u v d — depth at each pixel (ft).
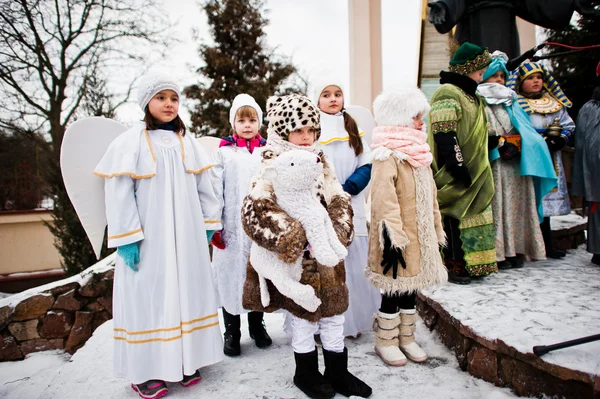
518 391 6.75
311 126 7.13
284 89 55.01
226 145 10.01
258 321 9.53
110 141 8.25
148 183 7.49
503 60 11.41
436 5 14.42
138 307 7.22
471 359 7.61
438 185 10.28
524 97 12.64
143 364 7.18
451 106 9.82
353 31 27.76
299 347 7.14
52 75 40.22
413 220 8.02
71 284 15.57
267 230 6.29
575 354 6.32
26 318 15.17
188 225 7.70
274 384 7.59
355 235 9.42
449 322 8.26
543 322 7.54
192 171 7.94
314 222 6.35
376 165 8.18
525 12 14.71
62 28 40.40
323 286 6.81
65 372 8.64
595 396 5.77
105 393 7.68
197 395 7.32
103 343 10.28
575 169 11.95
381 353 8.32
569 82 26.53
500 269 11.55
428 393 7.04
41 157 39.73
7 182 40.24
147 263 7.31
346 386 6.95
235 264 9.26
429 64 24.16
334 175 7.52
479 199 9.96
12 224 34.58
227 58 51.08
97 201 8.07
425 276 7.88
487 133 10.33
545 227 12.94
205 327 7.65
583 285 9.71
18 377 13.55
